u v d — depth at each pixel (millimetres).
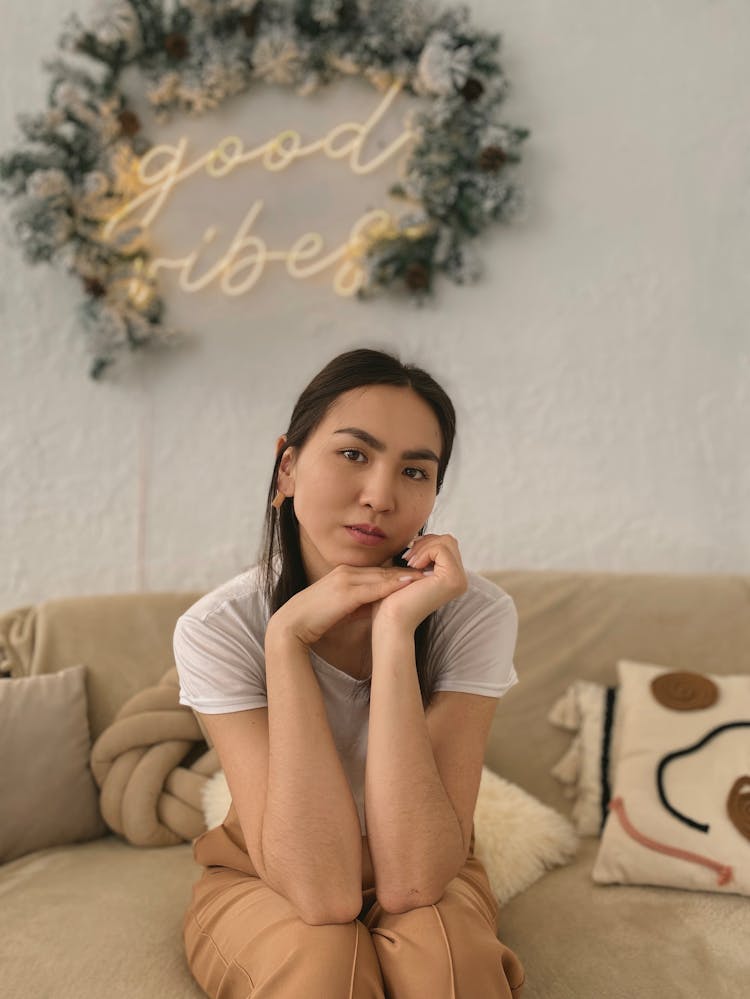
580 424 2189
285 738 1080
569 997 1171
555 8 2170
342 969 958
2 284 2184
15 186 2113
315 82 2145
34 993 1159
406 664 1111
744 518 2166
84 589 2193
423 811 1066
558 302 2189
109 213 2146
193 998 1143
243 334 2205
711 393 2174
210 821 1661
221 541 2201
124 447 2193
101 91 2133
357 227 2160
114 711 1836
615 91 2174
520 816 1603
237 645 1226
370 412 1146
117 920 1356
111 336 2105
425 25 2127
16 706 1722
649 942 1309
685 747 1622
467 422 2197
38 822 1684
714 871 1473
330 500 1157
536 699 1828
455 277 2158
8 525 2188
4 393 2186
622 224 2180
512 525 2197
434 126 2131
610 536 2186
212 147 2189
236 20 2143
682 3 2166
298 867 1038
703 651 1835
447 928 1013
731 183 2172
